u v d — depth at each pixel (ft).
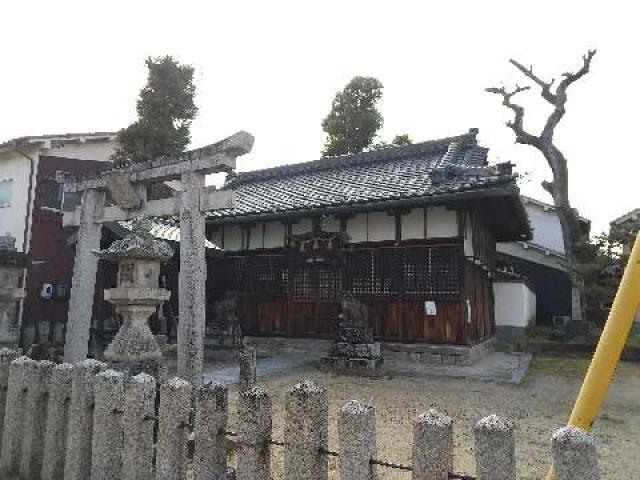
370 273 47.03
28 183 57.16
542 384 36.27
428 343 43.62
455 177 44.27
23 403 16.33
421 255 44.80
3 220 58.59
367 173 58.23
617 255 58.95
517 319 64.13
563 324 71.77
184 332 25.82
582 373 42.16
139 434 12.92
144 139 56.24
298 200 53.01
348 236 48.39
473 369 40.86
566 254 66.69
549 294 84.02
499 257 74.28
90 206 34.63
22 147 56.85
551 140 68.64
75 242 43.42
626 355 52.80
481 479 8.15
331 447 20.33
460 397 31.04
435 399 30.37
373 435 9.71
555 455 7.59
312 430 10.15
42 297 55.26
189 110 59.67
